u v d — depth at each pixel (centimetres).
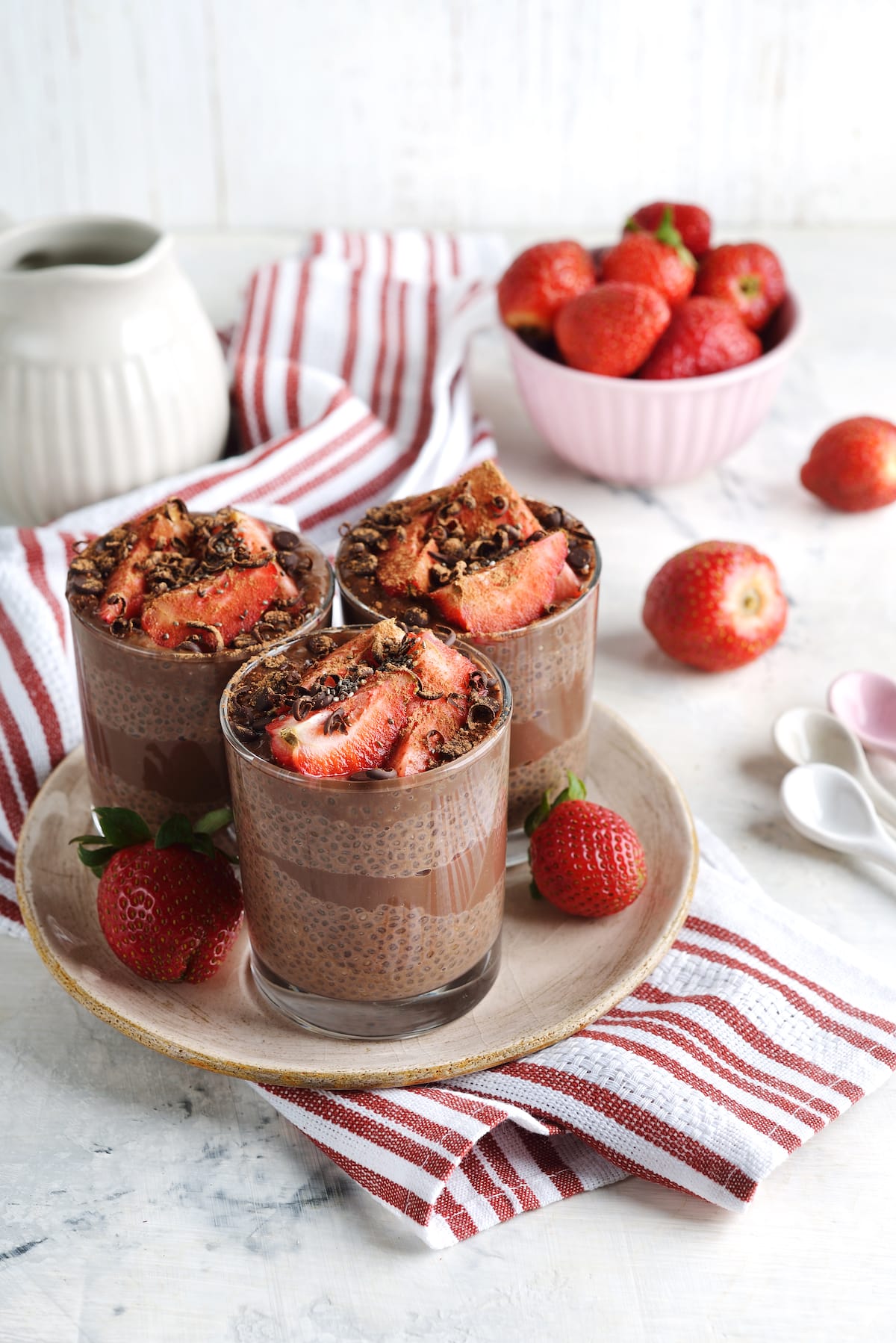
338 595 81
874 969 73
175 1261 66
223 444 96
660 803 78
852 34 121
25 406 89
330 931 68
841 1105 69
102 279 88
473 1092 69
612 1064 69
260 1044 70
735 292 98
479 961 71
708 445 96
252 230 133
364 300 109
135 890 71
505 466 102
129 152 127
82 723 77
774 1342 64
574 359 95
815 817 80
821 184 131
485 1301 65
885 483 96
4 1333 65
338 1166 68
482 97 124
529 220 132
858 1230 67
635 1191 68
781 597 87
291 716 67
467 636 72
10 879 78
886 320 115
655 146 128
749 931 74
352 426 95
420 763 67
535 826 76
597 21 120
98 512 88
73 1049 72
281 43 121
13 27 119
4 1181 68
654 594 87
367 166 129
